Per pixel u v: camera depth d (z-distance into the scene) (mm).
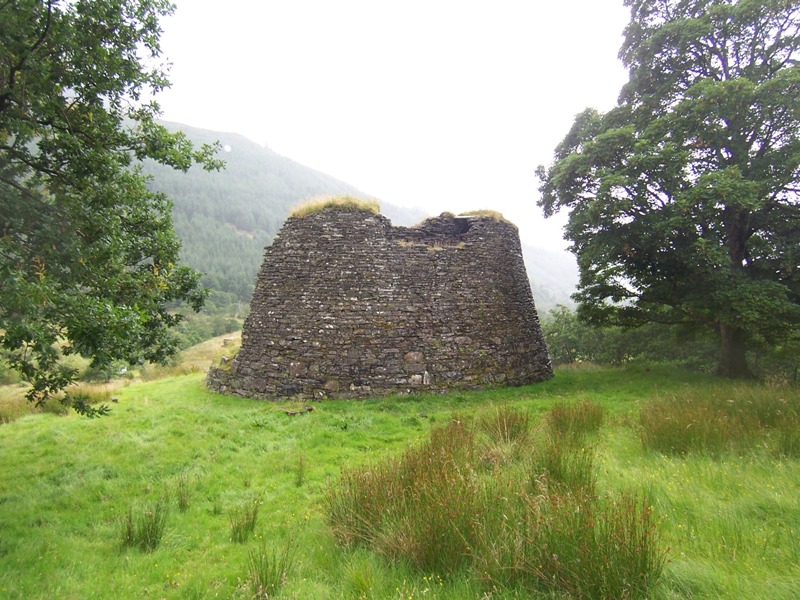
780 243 12828
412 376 12578
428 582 3576
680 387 12281
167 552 4965
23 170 7422
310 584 3854
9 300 4992
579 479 4926
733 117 12133
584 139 16297
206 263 79312
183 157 8578
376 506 4664
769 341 14914
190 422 10211
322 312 12758
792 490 4578
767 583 3080
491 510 4121
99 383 18891
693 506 4391
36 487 7000
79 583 4359
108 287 6746
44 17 6574
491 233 14922
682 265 13625
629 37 15648
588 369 18375
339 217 13438
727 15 12945
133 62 7793
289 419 10391
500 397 12391
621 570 3150
